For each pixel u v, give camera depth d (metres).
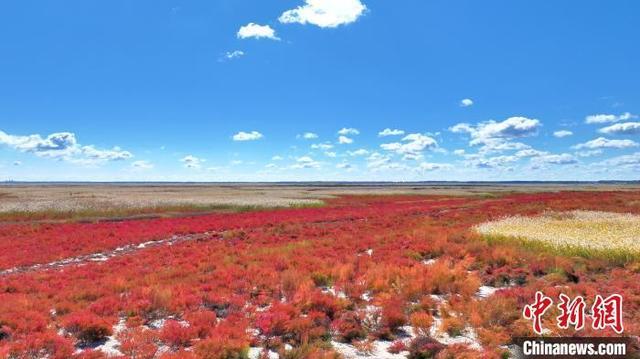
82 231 35.41
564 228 25.53
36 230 36.91
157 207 55.41
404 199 85.06
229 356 9.14
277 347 9.70
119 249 28.16
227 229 37.94
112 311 12.59
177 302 12.94
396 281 14.55
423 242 22.88
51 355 9.24
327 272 16.50
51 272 19.11
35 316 11.53
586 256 17.77
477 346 9.64
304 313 12.13
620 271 15.12
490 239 22.41
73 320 10.66
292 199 75.88
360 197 91.69
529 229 25.08
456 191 126.06
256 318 11.37
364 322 11.14
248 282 15.86
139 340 9.78
